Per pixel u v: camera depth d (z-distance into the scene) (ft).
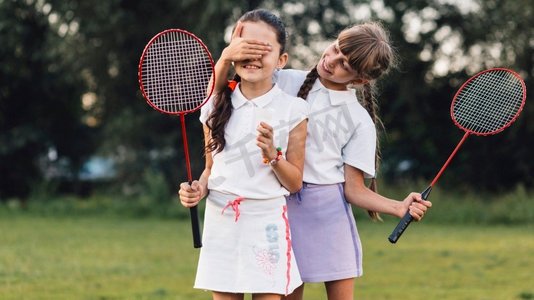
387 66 14.44
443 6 70.79
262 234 13.41
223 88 13.96
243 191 13.47
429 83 73.61
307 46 68.23
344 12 67.56
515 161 72.84
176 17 66.33
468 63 73.00
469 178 74.08
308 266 14.57
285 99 13.82
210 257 13.64
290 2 66.90
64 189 78.54
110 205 65.46
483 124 15.26
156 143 69.10
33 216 62.03
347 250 14.67
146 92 13.91
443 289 27.96
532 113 66.49
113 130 68.39
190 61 13.93
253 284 13.32
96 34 65.31
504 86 15.26
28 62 71.82
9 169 75.15
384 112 74.64
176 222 58.70
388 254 38.50
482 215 59.88
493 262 35.53
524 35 63.36
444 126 74.49
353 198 14.75
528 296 26.22
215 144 13.65
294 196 14.55
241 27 13.57
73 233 48.49
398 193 61.87
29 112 75.36
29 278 29.58
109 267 33.32
